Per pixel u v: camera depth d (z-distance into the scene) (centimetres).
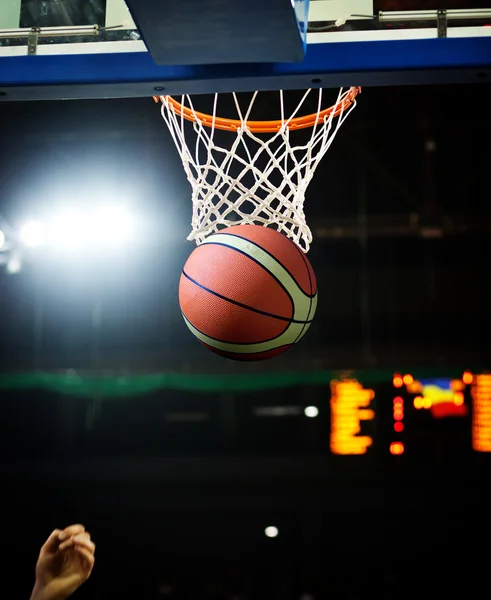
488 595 841
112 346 910
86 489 896
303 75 161
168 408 920
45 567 137
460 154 850
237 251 171
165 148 738
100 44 165
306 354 882
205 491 890
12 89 168
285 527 881
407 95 658
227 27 136
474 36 159
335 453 875
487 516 862
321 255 930
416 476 867
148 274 905
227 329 167
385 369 864
